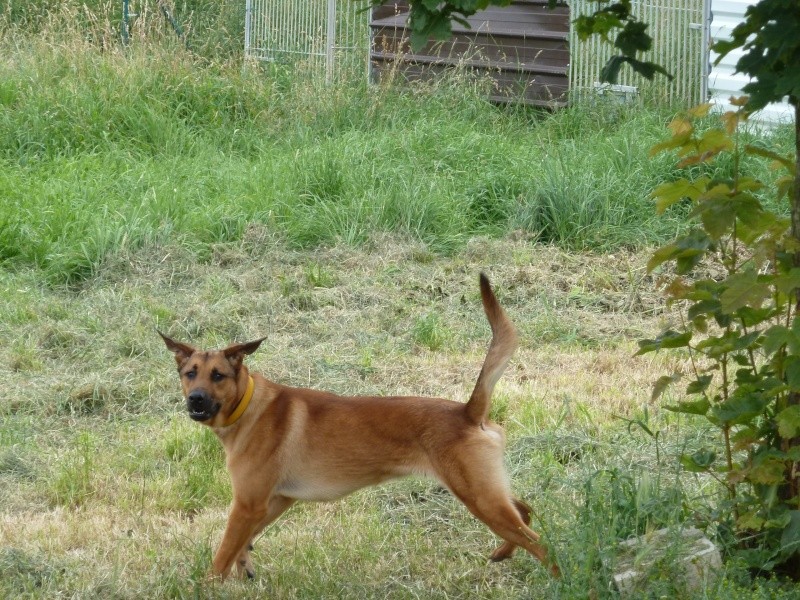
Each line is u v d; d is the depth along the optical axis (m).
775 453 4.61
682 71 14.27
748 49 4.44
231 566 5.16
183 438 6.76
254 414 5.20
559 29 15.18
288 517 5.94
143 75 14.07
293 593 4.99
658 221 11.18
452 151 12.65
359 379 7.81
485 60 15.73
